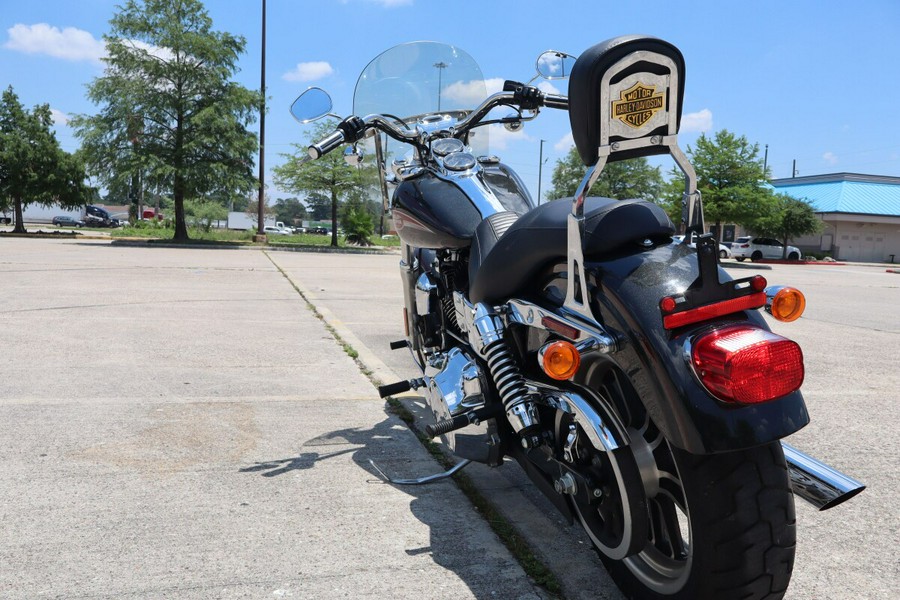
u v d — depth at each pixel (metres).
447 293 3.16
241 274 13.97
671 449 1.86
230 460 3.43
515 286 2.42
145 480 3.16
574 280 2.04
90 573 2.35
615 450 2.02
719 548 1.80
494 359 2.41
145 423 3.97
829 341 7.34
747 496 1.80
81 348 5.93
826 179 51.00
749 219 31.06
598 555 2.36
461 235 2.83
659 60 1.78
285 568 2.41
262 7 32.84
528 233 2.28
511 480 3.27
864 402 4.77
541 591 2.31
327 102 3.60
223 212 55.47
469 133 3.69
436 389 2.76
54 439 3.66
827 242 46.78
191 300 9.32
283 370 5.36
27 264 14.51
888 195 48.88
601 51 1.76
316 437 3.80
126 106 31.02
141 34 31.38
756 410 1.73
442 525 2.77
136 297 9.41
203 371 5.26
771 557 1.81
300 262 19.67
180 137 32.22
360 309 8.88
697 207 1.88
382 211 3.98
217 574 2.36
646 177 38.44
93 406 4.27
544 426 2.42
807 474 1.98
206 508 2.88
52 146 36.19
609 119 1.80
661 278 1.90
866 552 2.64
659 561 2.14
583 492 2.17
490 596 2.27
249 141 32.84
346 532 2.70
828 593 2.34
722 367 1.68
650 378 1.82
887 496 3.17
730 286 1.82
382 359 5.91
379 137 3.78
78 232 39.34
